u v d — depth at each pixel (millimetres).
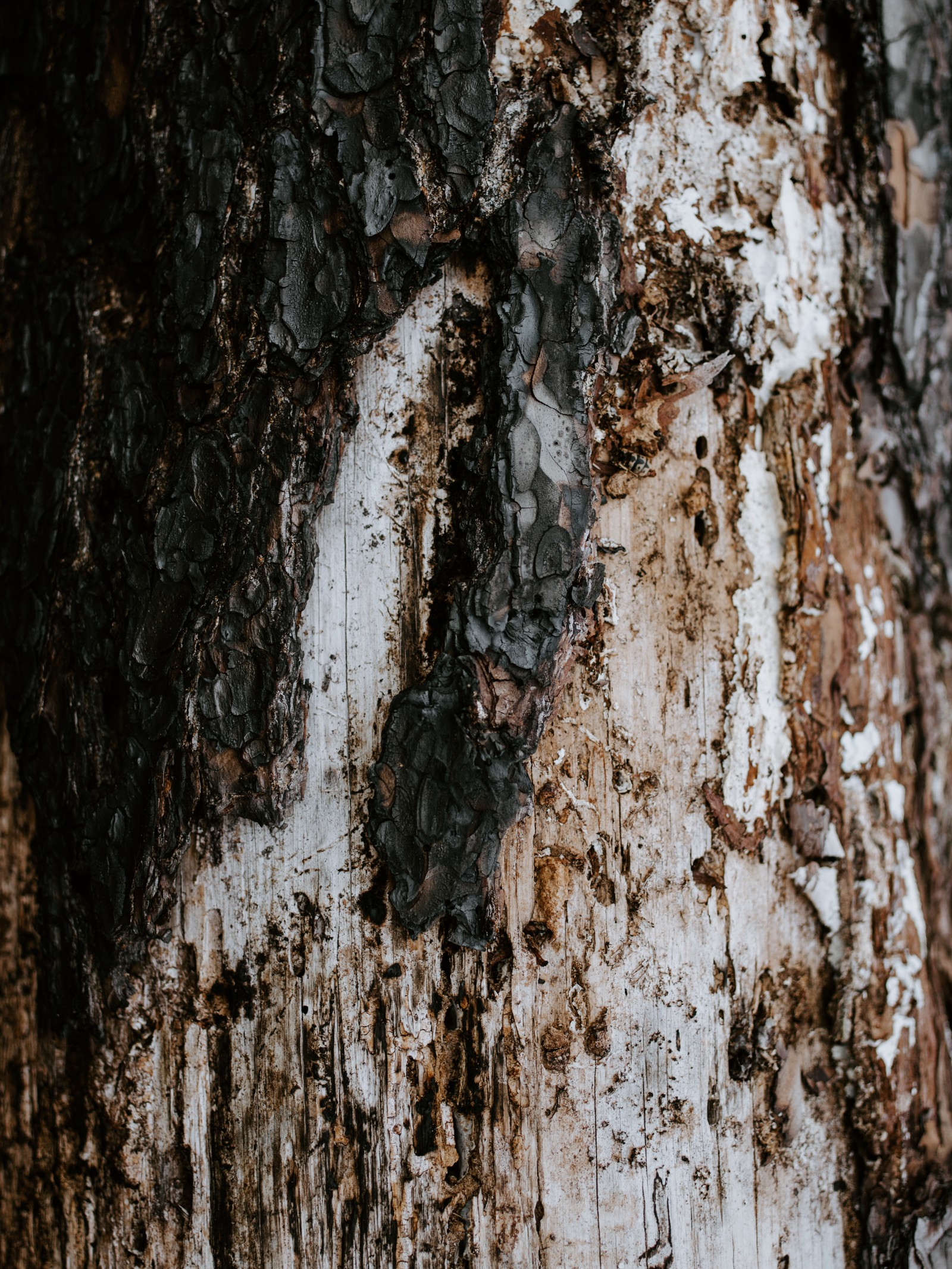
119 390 803
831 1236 823
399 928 775
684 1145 793
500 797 765
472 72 760
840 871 834
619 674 792
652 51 790
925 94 900
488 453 766
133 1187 798
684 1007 796
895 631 906
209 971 792
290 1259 780
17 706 833
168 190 794
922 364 917
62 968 814
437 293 780
